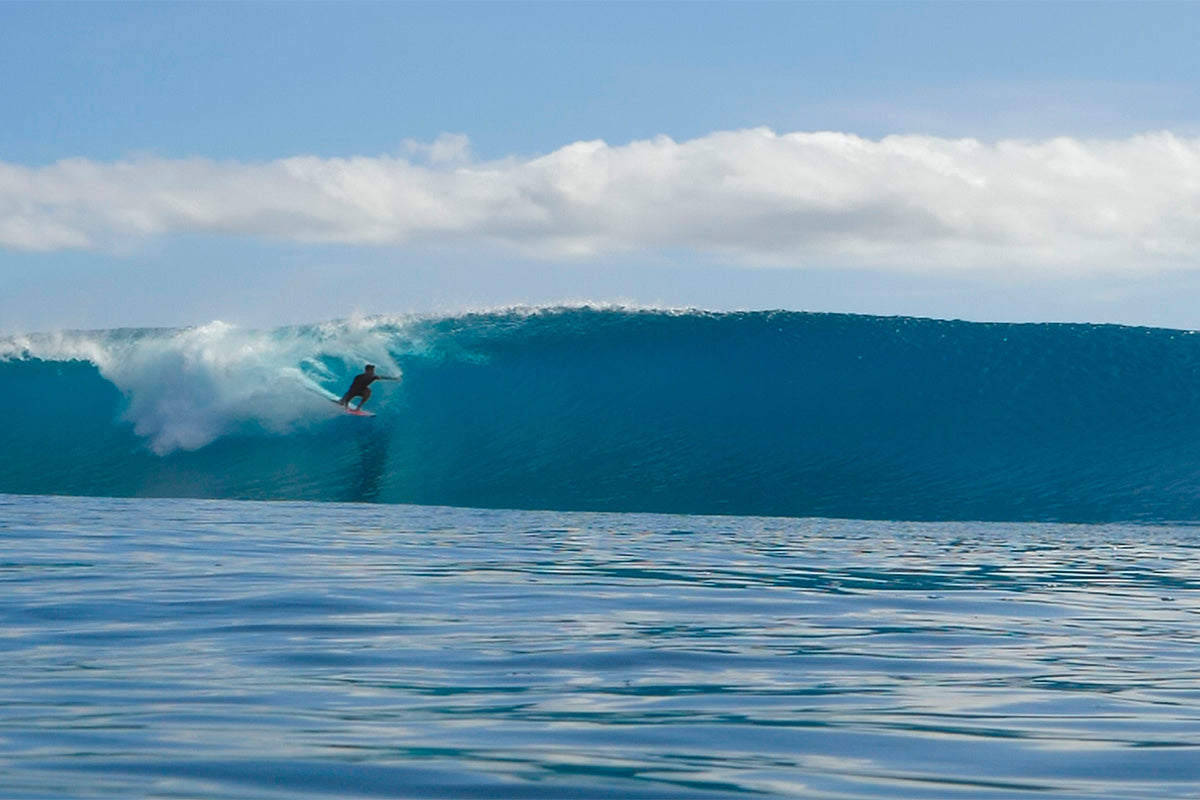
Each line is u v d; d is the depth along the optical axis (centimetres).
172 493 2359
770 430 2553
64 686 507
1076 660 623
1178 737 440
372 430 2559
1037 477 2325
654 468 2406
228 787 351
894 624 757
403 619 729
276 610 755
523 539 1428
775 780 372
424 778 367
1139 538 1702
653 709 481
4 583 875
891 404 2623
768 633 704
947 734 441
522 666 576
